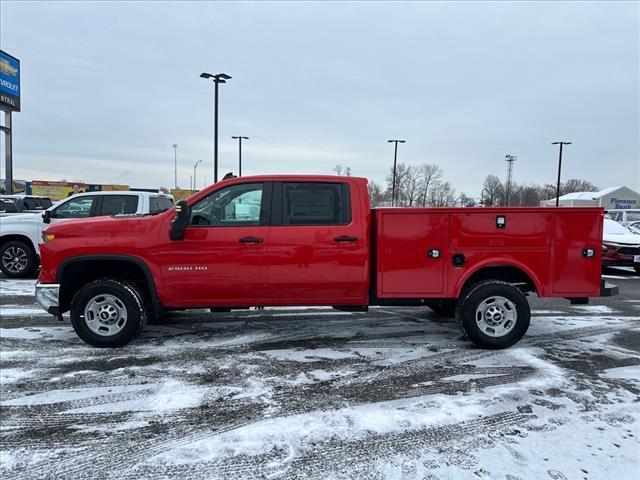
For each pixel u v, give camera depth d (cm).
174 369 479
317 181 539
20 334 603
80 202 999
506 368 486
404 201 6694
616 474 297
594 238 536
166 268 531
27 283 980
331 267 533
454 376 463
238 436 345
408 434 348
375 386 437
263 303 546
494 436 345
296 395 416
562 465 308
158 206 1042
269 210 535
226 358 514
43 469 304
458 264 536
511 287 536
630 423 366
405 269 537
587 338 602
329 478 294
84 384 441
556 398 411
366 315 718
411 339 589
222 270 530
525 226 533
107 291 537
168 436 346
